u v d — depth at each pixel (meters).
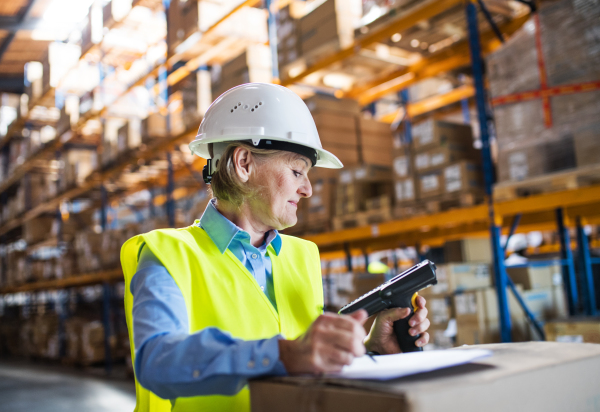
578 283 5.33
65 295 10.70
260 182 1.14
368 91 6.28
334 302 4.71
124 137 7.76
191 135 6.82
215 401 1.00
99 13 7.89
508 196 3.57
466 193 3.86
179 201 11.83
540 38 3.37
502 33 4.68
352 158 5.24
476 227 4.55
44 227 11.45
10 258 12.54
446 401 0.58
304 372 0.74
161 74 7.93
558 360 0.74
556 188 3.41
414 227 4.21
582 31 3.15
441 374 0.67
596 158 3.05
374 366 0.79
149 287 0.91
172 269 0.97
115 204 11.61
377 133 5.52
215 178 1.18
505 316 3.62
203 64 7.19
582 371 0.76
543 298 4.43
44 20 11.91
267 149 1.13
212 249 1.11
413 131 4.29
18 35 12.23
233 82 5.94
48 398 6.62
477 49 3.92
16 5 11.39
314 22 5.02
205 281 1.03
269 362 0.75
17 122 10.69
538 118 3.38
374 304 1.09
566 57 3.23
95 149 10.41
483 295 3.95
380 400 0.58
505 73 3.61
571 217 4.31
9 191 13.06
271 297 1.16
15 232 13.45
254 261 1.15
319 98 5.24
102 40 7.73
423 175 4.19
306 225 5.20
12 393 7.11
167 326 0.86
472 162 3.95
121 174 9.20
